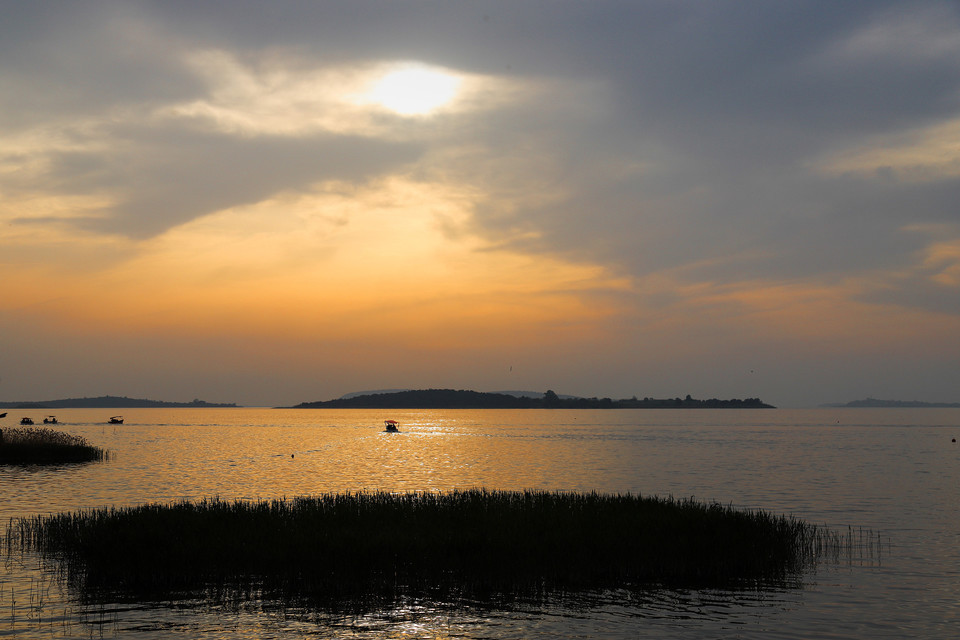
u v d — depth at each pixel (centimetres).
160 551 2791
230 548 2808
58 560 3094
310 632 2280
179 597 2594
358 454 10331
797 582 2859
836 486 6191
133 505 4753
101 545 2802
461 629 2320
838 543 3600
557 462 8888
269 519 3222
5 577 2836
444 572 2734
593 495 3941
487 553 2797
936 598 2672
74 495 5269
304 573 2711
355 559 2745
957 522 4294
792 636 2297
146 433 16888
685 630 2330
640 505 3606
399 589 2703
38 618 2384
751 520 3256
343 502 3697
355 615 2431
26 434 8875
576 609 2514
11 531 3703
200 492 5600
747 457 9681
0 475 6494
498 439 14862
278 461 8975
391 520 3281
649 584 2802
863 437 15862
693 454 10288
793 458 9506
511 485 6269
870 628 2370
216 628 2308
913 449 11544
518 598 2622
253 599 2580
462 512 3444
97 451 8456
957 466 8262
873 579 2911
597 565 2877
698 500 5247
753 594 2697
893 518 4447
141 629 2297
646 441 13988
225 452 10475
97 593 2636
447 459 9419
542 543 2905
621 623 2386
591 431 19112
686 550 2928
